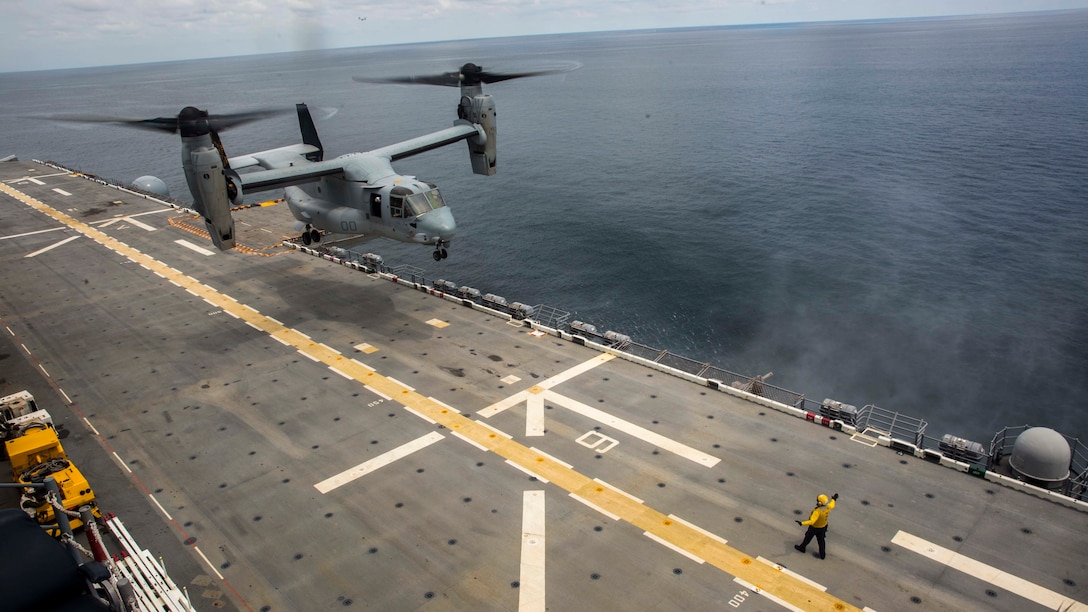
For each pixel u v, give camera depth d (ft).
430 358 98.43
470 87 133.39
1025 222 193.26
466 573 58.03
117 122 101.19
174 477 72.49
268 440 79.05
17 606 21.86
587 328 104.63
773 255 178.09
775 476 69.97
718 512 64.90
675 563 58.65
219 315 115.96
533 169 285.23
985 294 151.23
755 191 236.43
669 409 83.46
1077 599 53.47
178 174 323.78
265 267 139.03
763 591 55.26
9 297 125.59
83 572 25.99
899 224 196.54
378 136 365.20
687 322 144.25
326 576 58.03
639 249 186.09
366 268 135.74
